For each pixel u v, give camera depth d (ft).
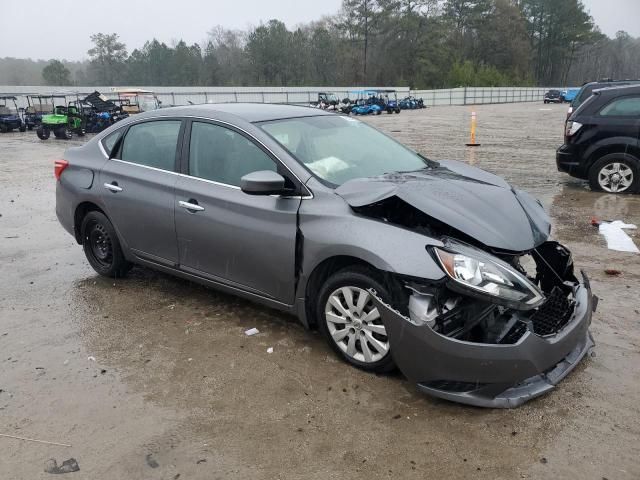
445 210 10.43
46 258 19.67
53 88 156.25
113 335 13.30
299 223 11.52
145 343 12.84
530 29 358.02
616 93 28.60
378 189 10.99
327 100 138.51
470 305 10.07
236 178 12.88
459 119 109.81
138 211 14.90
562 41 355.36
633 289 15.60
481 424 9.53
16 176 40.73
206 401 10.45
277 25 291.17
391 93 184.24
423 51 278.67
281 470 8.57
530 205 12.03
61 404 10.49
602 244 20.16
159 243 14.69
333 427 9.57
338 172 12.41
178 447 9.18
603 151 29.14
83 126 84.12
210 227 13.15
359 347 11.35
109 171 15.79
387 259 10.07
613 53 404.98
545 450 8.84
